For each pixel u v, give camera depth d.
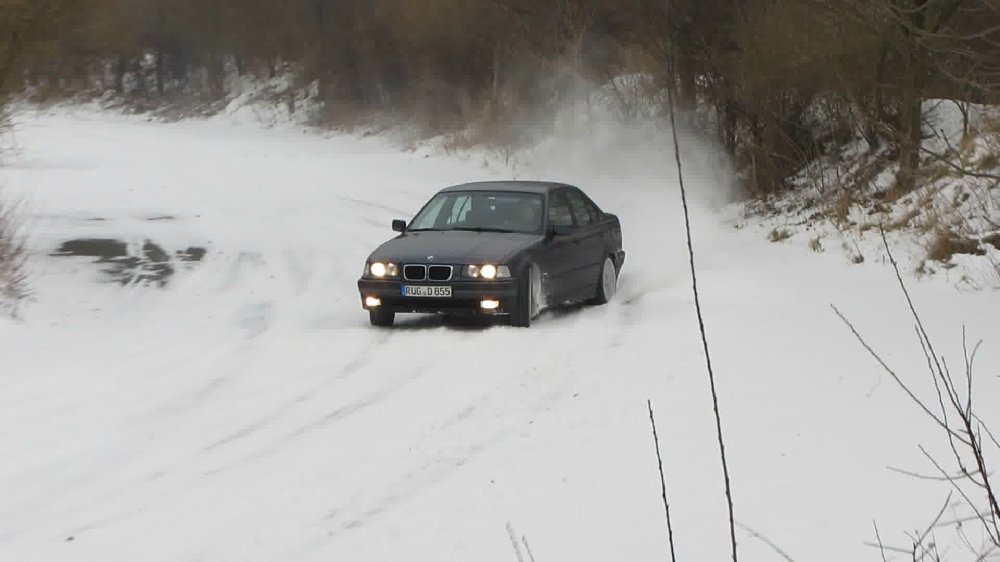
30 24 40.12
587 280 32.50
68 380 23.67
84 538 14.03
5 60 40.47
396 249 29.67
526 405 20.53
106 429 19.53
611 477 15.86
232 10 169.50
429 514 14.58
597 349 25.66
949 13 38.00
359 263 43.75
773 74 52.97
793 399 20.02
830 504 14.31
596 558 12.77
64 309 33.44
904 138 30.78
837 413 18.88
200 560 13.18
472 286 28.42
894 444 16.83
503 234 30.64
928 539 12.93
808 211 50.59
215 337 29.02
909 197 43.66
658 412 19.50
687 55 60.41
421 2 116.81
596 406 20.19
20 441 18.77
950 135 47.72
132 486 16.20
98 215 59.16
